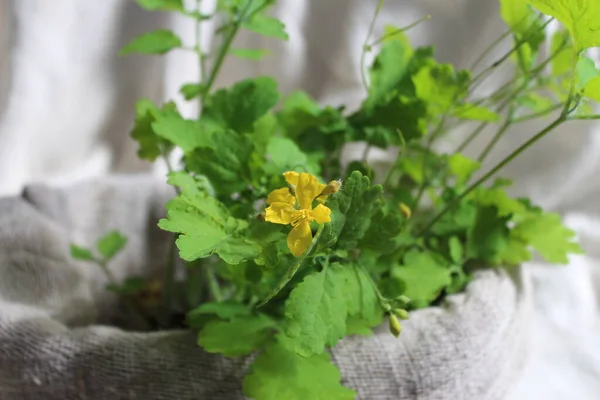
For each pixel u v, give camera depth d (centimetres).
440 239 42
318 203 32
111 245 47
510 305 39
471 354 36
